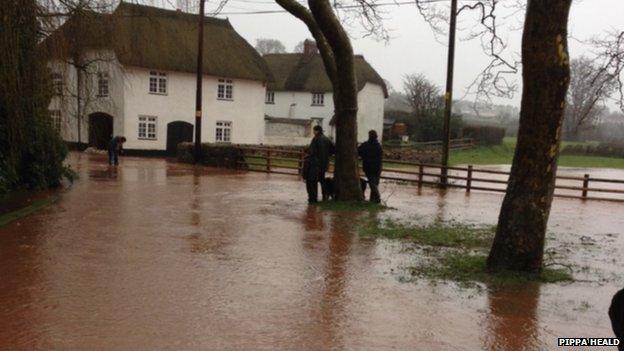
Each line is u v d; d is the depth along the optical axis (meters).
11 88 12.30
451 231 11.23
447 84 21.45
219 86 41.28
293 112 54.78
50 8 13.55
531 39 7.54
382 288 7.24
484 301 6.80
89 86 16.42
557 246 10.36
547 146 7.75
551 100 7.61
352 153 14.88
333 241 10.14
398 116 60.84
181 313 6.06
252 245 9.63
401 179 22.64
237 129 42.62
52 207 13.21
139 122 37.47
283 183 20.92
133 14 17.62
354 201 14.81
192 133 40.16
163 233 10.42
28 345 5.11
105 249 8.96
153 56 37.12
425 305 6.59
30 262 8.03
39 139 15.69
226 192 17.42
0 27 11.73
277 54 58.25
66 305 6.22
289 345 5.28
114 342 5.22
